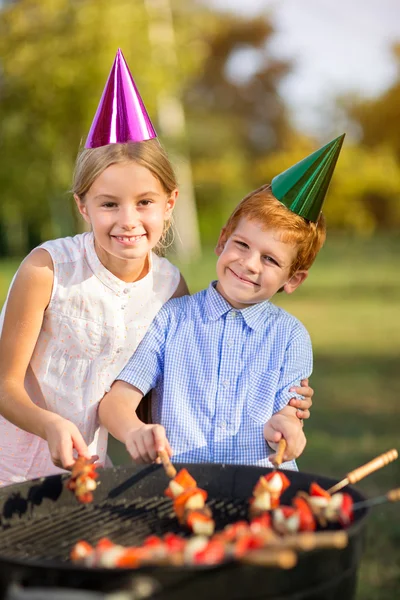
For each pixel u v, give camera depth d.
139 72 11.11
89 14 10.64
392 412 5.03
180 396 2.01
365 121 24.70
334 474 3.81
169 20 12.07
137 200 1.86
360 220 22.55
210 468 1.67
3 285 11.48
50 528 1.51
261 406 2.00
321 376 6.14
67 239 2.06
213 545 1.19
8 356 1.92
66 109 10.98
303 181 1.99
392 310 9.45
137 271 2.05
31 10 10.82
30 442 2.05
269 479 1.53
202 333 2.06
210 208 21.23
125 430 1.86
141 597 1.09
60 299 1.98
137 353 2.04
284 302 10.25
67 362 2.02
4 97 11.21
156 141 1.94
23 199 12.23
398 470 3.90
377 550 3.04
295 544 1.15
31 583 1.17
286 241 1.99
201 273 12.27
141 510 1.59
